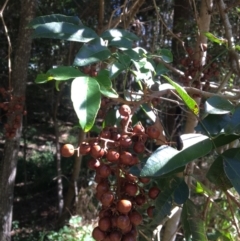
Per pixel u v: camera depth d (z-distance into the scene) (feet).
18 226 5.48
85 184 5.00
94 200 4.13
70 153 0.85
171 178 0.92
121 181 0.87
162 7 3.73
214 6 2.27
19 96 2.94
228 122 0.87
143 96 0.99
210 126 0.89
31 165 7.09
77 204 4.04
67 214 4.78
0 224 3.48
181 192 0.90
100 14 2.70
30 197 6.40
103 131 0.90
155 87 1.36
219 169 0.88
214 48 2.80
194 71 1.67
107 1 4.07
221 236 1.52
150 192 0.93
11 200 3.51
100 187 0.87
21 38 3.01
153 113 1.16
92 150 0.84
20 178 6.86
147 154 1.03
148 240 1.33
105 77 0.93
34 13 3.00
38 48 5.12
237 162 0.81
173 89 1.12
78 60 0.99
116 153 0.83
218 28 2.83
